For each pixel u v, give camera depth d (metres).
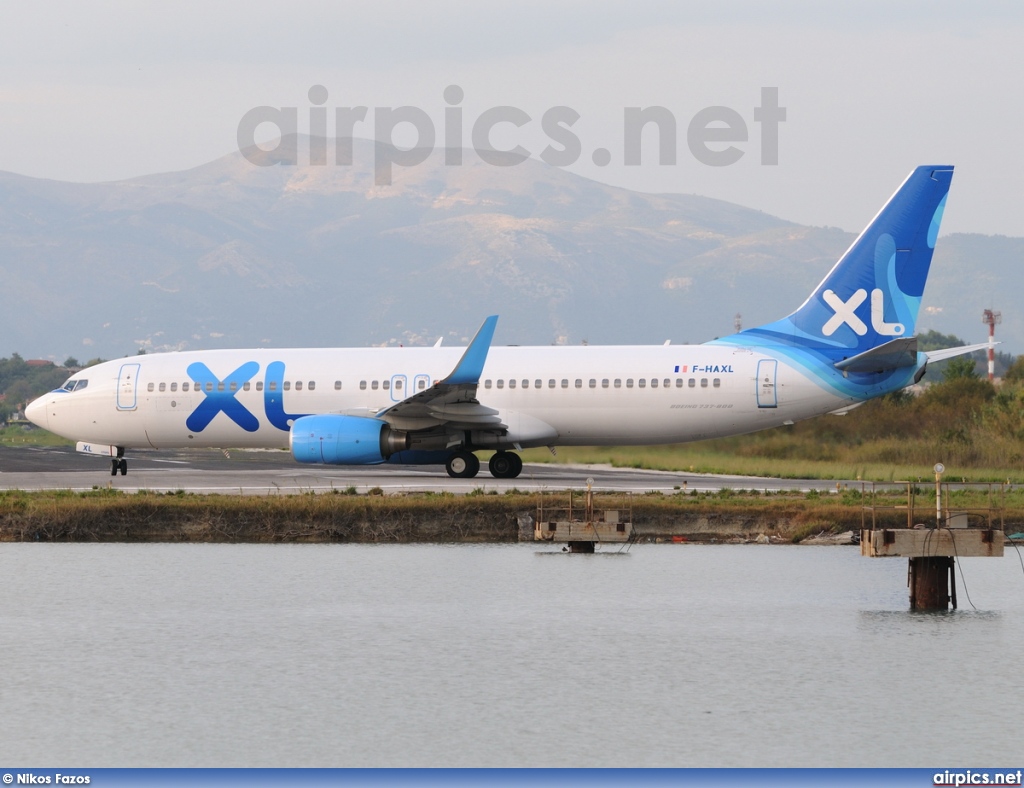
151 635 91.50
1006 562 124.38
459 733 70.69
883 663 84.44
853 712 74.44
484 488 156.88
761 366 166.88
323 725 72.12
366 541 132.75
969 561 125.25
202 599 102.88
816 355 167.00
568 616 97.19
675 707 75.25
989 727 71.88
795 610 99.75
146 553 125.25
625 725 72.06
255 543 132.25
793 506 134.12
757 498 142.25
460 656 85.81
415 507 134.00
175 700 76.44
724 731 71.06
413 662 84.31
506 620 95.88
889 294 165.38
